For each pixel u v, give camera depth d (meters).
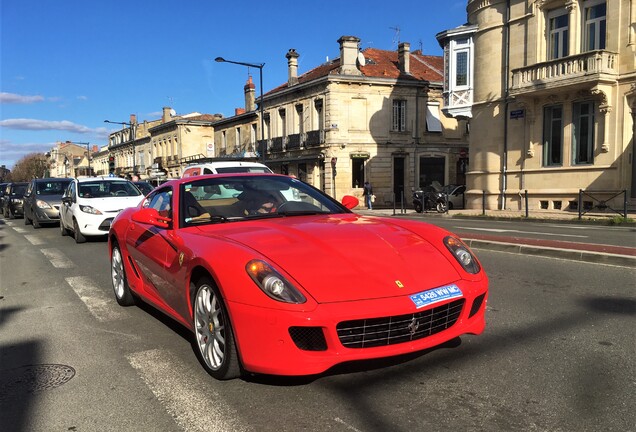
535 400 3.11
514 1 22.27
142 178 73.94
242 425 2.91
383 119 34.97
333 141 33.94
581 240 10.27
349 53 34.34
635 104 18.31
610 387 3.27
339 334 2.95
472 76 24.50
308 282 3.06
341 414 2.99
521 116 22.17
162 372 3.73
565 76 19.47
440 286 3.28
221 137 52.00
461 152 35.69
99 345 4.40
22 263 9.09
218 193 4.62
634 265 7.07
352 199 5.02
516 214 19.70
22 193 22.52
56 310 5.68
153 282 4.64
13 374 3.79
